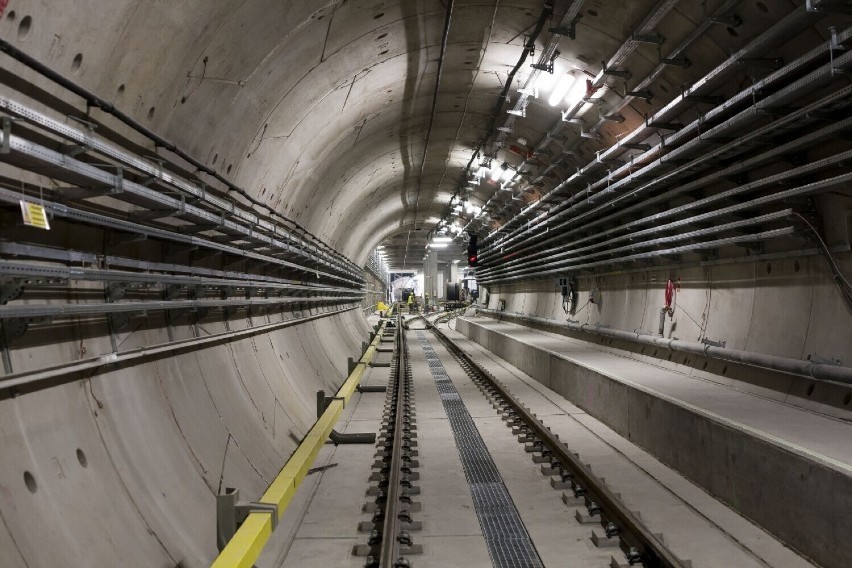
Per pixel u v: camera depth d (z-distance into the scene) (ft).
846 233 22.31
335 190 48.44
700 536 16.01
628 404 26.91
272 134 26.30
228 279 23.08
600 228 47.73
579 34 30.42
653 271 41.11
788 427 19.80
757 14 22.62
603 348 48.01
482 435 29.25
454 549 15.78
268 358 30.73
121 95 14.43
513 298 96.43
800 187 22.06
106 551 11.84
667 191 34.19
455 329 120.16
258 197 28.71
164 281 16.44
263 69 21.30
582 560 14.80
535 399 38.52
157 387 17.60
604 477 21.35
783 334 26.03
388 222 102.22
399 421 28.48
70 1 11.13
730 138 25.90
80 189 12.94
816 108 19.80
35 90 11.50
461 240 128.36
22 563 9.71
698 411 20.90
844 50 18.95
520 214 68.03
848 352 22.06
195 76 17.26
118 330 15.88
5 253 11.23
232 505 13.74
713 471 19.33
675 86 29.76
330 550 16.01
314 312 49.52
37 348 12.40
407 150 53.78
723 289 31.78
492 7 28.76
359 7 23.93
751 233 27.55
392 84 34.94
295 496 20.48
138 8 13.05
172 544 13.97
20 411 11.53
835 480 13.69
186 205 16.85
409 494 20.36
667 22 26.11
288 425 27.78
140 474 14.62
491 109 44.75
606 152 38.04
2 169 11.10
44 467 11.60
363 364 44.14
